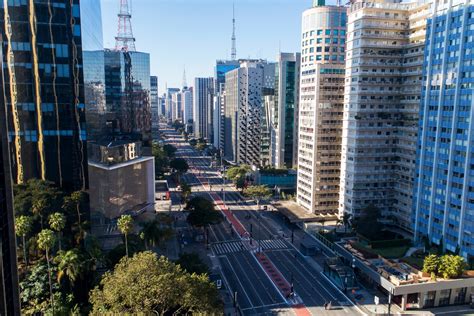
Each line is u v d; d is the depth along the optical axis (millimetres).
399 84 117062
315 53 135375
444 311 77188
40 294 64750
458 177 90750
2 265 38031
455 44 90750
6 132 41344
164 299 53000
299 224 128000
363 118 115812
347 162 121000
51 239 60031
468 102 87625
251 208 150750
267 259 102312
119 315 50250
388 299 78312
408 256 92812
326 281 89625
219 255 104875
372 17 111188
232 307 77250
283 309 77000
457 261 79375
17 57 74375
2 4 72375
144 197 120812
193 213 112438
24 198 76688
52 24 75375
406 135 113812
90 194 87188
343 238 110125
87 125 81062
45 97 76875
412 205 107000
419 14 109000
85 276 67812
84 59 80062
